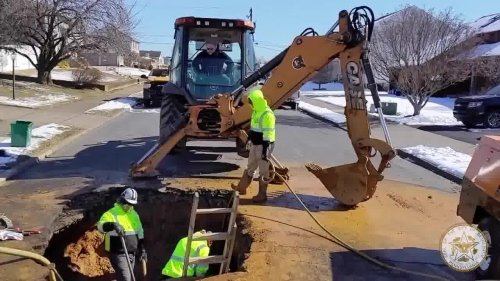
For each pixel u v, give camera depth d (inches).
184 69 463.5
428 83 945.5
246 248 292.7
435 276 245.9
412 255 273.6
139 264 285.1
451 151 581.9
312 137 692.7
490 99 834.2
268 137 347.6
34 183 397.4
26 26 1175.6
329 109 1148.5
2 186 387.5
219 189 380.5
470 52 971.9
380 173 343.6
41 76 1320.1
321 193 390.3
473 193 255.6
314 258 264.1
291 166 490.9
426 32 932.6
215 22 457.1
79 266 329.7
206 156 510.6
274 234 296.7
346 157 548.7
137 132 690.8
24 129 518.9
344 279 240.2
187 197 377.1
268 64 392.5
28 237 288.8
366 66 334.6
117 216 265.6
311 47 355.3
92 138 628.7
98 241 345.4
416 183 448.5
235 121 390.0
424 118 943.7
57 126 686.5
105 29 1237.1
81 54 1397.6
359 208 356.5
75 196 362.9
